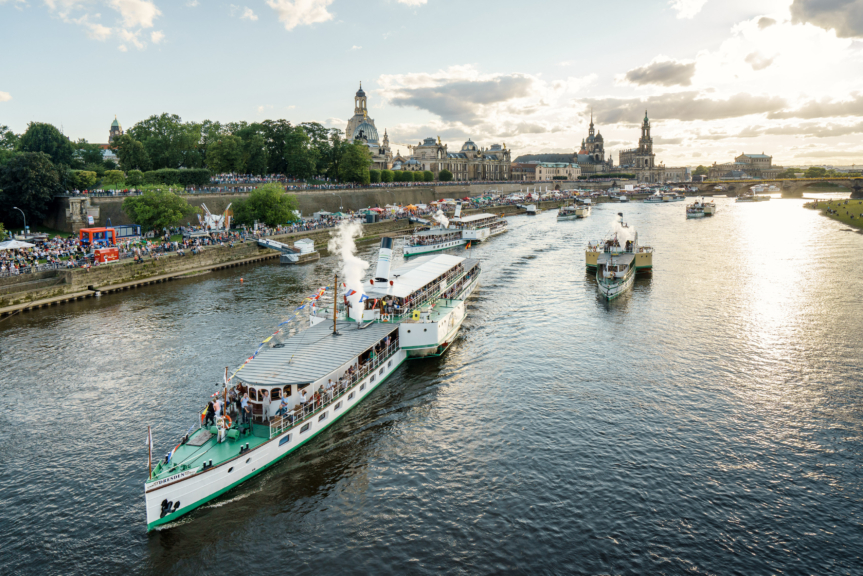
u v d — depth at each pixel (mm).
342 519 29656
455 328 59250
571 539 28062
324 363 38625
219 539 28062
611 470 34094
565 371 49875
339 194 183750
